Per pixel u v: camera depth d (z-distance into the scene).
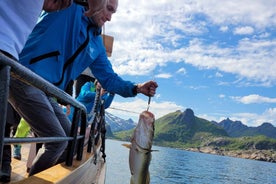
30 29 2.15
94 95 7.12
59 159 4.12
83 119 4.36
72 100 3.25
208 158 191.75
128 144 3.43
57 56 3.55
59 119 3.86
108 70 4.68
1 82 1.77
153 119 3.43
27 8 2.07
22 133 5.20
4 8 1.94
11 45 1.99
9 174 3.99
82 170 4.11
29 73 2.07
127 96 4.58
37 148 4.70
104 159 9.72
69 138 3.53
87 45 3.87
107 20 4.04
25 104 3.26
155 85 4.30
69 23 3.65
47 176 2.97
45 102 3.37
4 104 1.79
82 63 4.12
